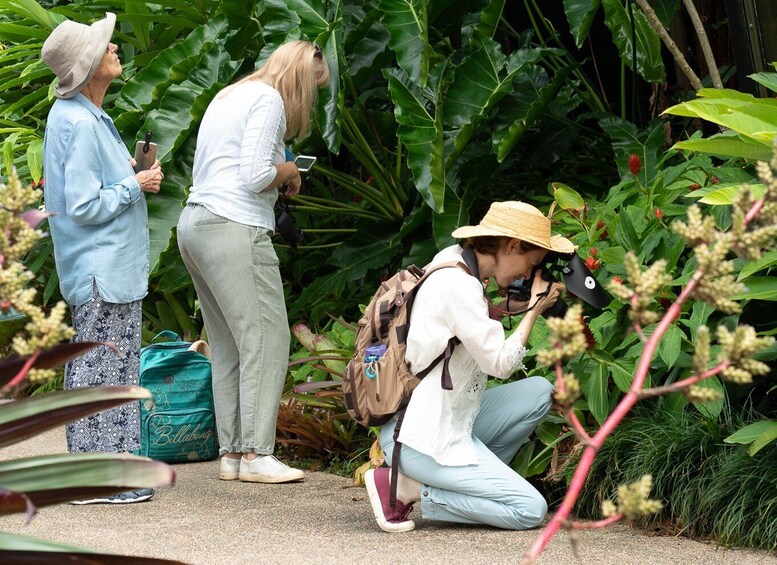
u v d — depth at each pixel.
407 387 4.73
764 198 2.15
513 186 9.08
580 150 9.73
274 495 5.83
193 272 6.29
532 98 8.23
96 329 5.48
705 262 2.09
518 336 4.67
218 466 6.87
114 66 5.59
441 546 4.54
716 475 4.70
